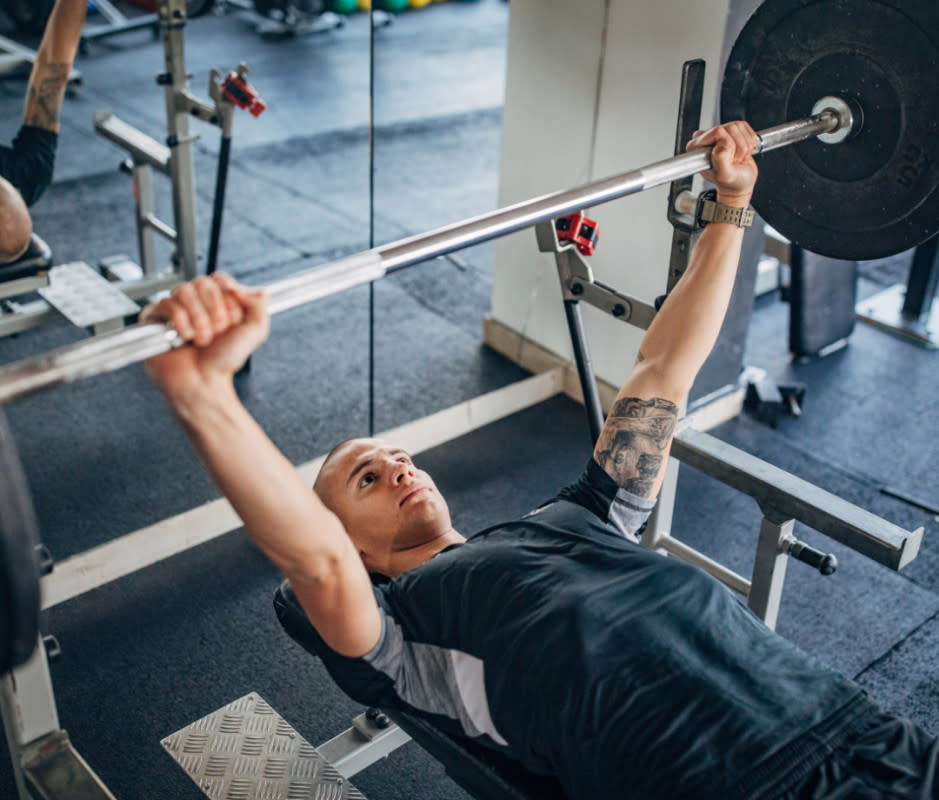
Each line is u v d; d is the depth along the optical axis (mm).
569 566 1335
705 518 2730
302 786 1641
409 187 4391
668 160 1461
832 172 1696
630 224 2822
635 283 2879
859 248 1729
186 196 3084
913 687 2186
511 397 3119
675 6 2529
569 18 2791
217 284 985
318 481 1703
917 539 1638
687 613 1301
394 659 1309
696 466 1888
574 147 2926
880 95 1585
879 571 2549
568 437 3049
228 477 1047
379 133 4895
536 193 3092
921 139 1562
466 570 1353
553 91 2914
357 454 1693
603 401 3125
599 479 1488
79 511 2557
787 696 1229
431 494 1667
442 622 1331
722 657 1261
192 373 997
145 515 2562
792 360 3490
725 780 1144
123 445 2793
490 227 1288
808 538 2668
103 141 3945
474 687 1291
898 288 3947
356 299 3598
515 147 3096
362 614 1221
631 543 1407
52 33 2508
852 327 3555
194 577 2441
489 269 3840
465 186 4430
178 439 2836
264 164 4441
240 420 1033
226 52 5551
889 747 1188
